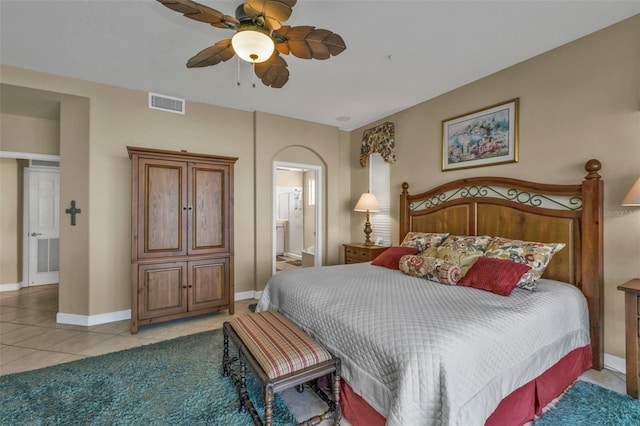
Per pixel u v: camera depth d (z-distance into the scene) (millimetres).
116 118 3533
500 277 2232
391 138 4363
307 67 3043
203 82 3434
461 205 3414
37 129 3834
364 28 2391
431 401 1318
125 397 2029
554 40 2582
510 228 2971
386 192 4617
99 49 2721
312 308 2084
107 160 3490
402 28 2393
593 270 2395
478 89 3312
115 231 3539
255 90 3645
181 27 2395
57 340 2986
